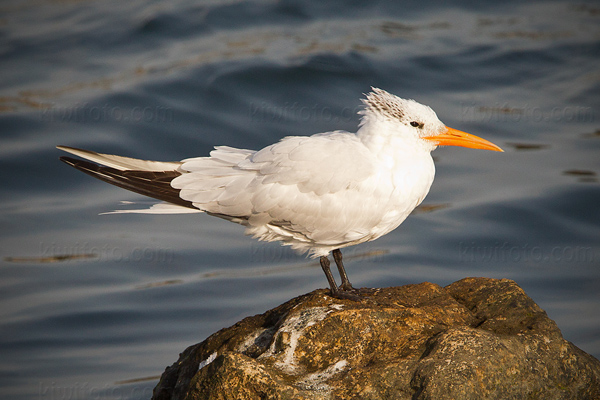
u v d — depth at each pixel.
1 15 25.83
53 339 13.55
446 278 15.13
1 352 13.07
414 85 22.12
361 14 26.12
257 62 22.28
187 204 9.12
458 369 7.00
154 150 19.25
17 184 18.28
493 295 8.67
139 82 21.73
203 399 7.12
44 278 15.38
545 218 17.17
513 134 20.36
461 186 18.66
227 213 9.10
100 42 24.06
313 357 7.54
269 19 25.22
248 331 8.55
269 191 8.91
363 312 7.82
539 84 22.81
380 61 22.97
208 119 20.36
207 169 9.28
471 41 24.92
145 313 14.35
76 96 21.12
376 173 8.97
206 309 14.48
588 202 17.64
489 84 22.47
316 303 8.42
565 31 26.00
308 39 23.94
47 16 25.78
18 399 11.66
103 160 9.21
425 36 25.00
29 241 16.42
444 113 20.70
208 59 22.58
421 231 17.12
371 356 7.54
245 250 16.73
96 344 13.37
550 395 7.40
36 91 21.39
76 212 17.61
